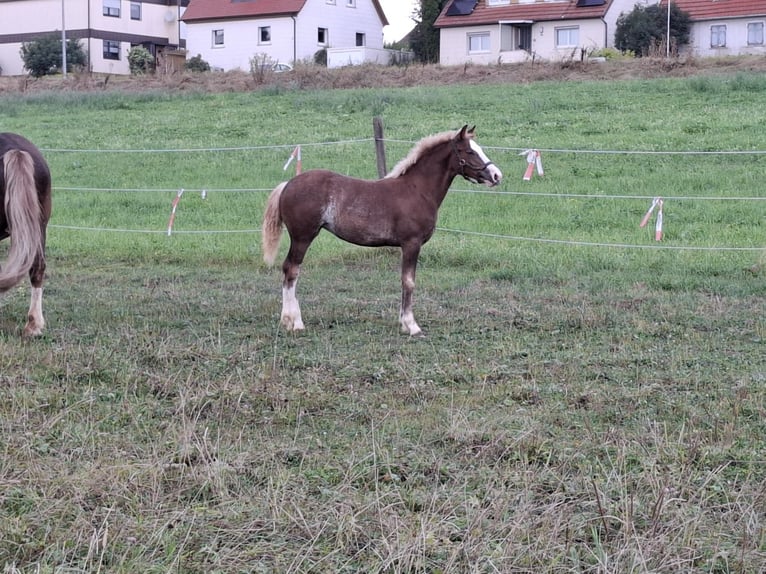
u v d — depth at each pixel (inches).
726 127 872.3
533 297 429.1
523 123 953.5
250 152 881.5
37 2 2281.0
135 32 2347.4
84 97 1256.8
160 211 688.4
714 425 249.0
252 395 272.2
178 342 337.1
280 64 1840.6
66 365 299.1
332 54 2018.9
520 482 209.0
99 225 654.5
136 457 223.6
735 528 189.3
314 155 840.3
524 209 650.2
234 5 2151.8
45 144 962.1
